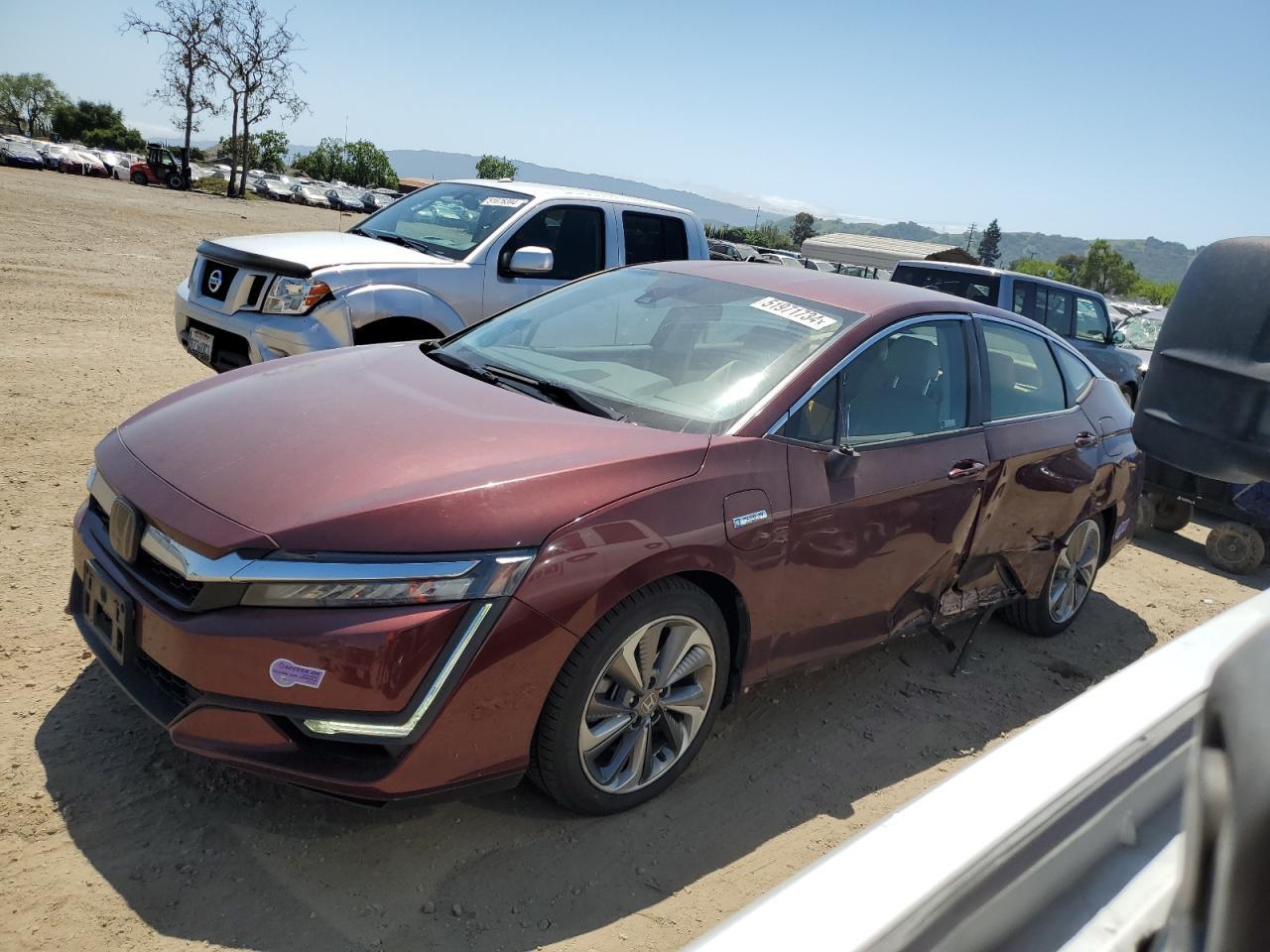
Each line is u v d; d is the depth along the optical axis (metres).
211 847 2.64
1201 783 0.72
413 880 2.62
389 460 2.79
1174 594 6.36
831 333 3.63
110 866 2.52
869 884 0.89
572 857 2.79
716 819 3.08
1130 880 0.99
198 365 8.50
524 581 2.56
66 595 3.91
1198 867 0.72
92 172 55.41
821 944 0.83
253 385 3.47
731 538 3.00
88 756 2.94
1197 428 1.52
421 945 2.39
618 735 2.96
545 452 2.88
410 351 3.98
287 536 2.51
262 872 2.58
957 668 4.50
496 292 6.74
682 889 2.72
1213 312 1.54
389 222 7.41
